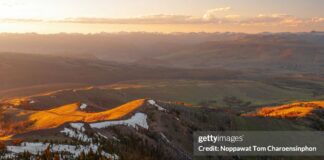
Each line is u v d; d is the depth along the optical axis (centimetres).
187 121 13575
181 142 11912
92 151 7675
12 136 8881
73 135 8975
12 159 6644
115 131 10350
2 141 7756
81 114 13712
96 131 9756
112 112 12838
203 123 14238
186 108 15025
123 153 8612
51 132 9119
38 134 8925
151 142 10712
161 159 10006
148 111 12825
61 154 7256
